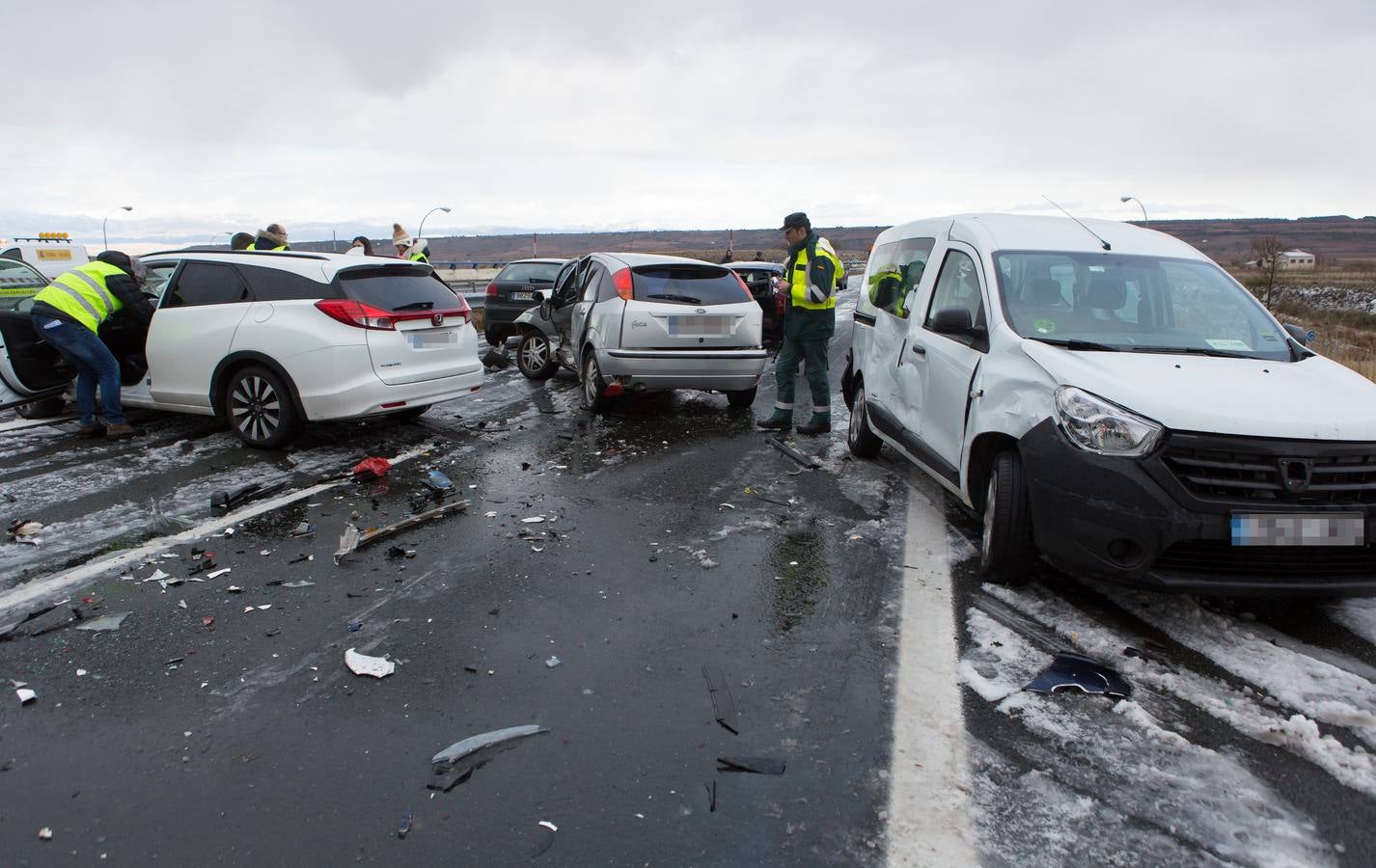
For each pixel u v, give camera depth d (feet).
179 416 25.93
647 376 25.94
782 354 25.45
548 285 44.04
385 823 7.84
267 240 32.65
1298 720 9.39
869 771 8.70
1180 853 7.54
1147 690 10.32
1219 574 11.17
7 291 29.60
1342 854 7.53
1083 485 11.53
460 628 11.88
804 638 11.68
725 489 19.13
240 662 10.84
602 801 8.18
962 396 15.15
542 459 21.80
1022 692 10.25
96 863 7.27
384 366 20.94
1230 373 12.55
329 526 16.12
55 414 26.25
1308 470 10.76
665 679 10.53
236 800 8.14
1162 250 16.80
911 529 16.43
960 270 17.33
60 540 15.15
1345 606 12.93
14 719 9.48
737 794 8.31
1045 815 8.03
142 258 23.62
